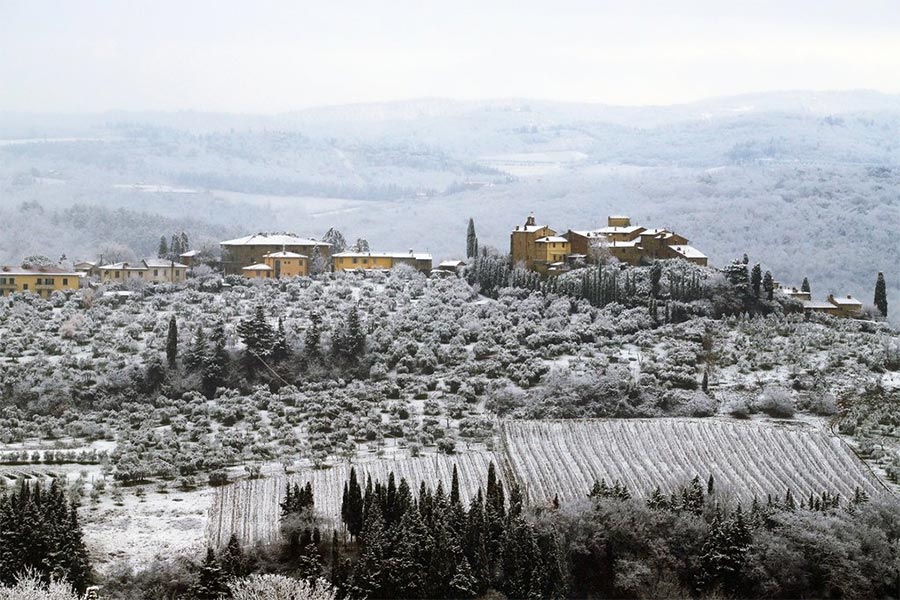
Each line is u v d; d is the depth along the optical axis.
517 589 165.25
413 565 164.50
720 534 171.62
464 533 170.88
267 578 151.62
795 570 168.62
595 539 172.75
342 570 163.50
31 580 145.00
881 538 172.62
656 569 171.62
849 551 169.62
